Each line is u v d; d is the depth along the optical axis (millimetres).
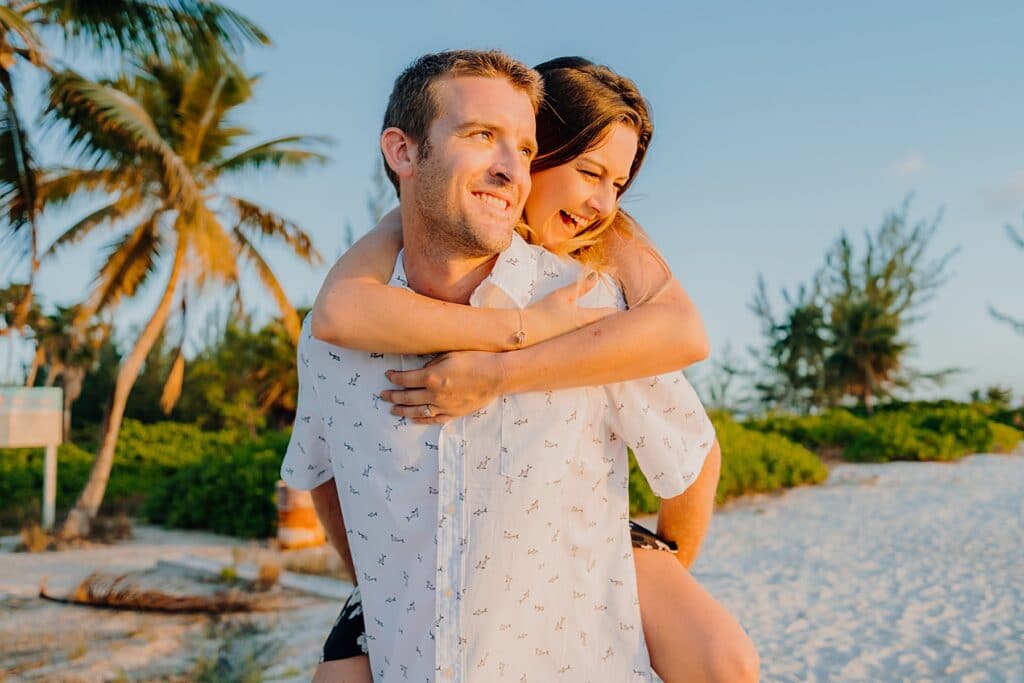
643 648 1565
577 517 1537
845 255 31719
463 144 1462
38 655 5453
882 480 16594
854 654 5457
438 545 1471
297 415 1841
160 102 13359
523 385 1455
